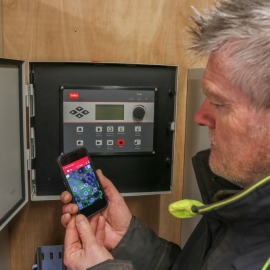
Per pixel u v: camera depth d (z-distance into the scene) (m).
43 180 0.76
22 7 0.77
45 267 0.82
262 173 0.43
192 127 0.84
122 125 0.76
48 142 0.75
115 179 0.78
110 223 0.70
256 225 0.43
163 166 0.80
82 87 0.73
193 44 0.45
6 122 0.65
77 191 0.66
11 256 0.86
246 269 0.42
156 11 0.83
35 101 0.73
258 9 0.37
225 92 0.41
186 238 0.90
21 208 0.79
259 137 0.41
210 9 0.45
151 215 0.91
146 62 0.84
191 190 0.85
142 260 0.66
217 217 0.46
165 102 0.78
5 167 0.65
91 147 0.75
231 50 0.39
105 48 0.82
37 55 0.79
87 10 0.80
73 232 0.59
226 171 0.46
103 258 0.54
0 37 0.76
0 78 0.61
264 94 0.38
